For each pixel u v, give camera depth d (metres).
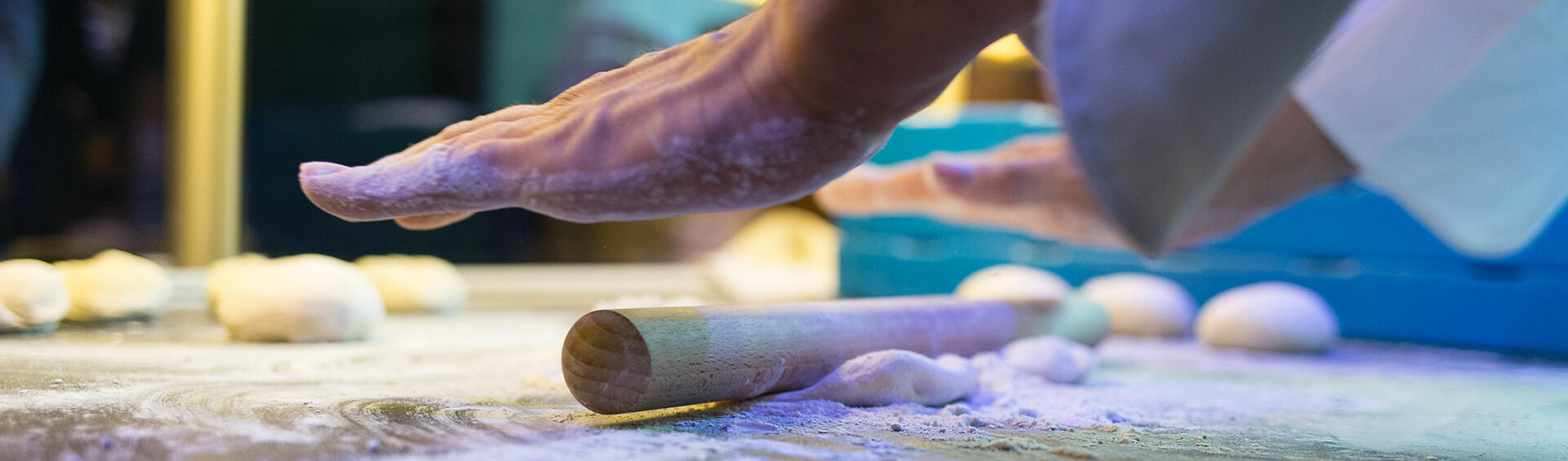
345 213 1.02
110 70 2.33
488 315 1.60
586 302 1.88
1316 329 1.42
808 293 2.16
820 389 1.08
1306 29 0.85
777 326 1.08
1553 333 1.41
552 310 1.70
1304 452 1.02
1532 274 1.44
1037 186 1.30
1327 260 1.55
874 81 0.96
